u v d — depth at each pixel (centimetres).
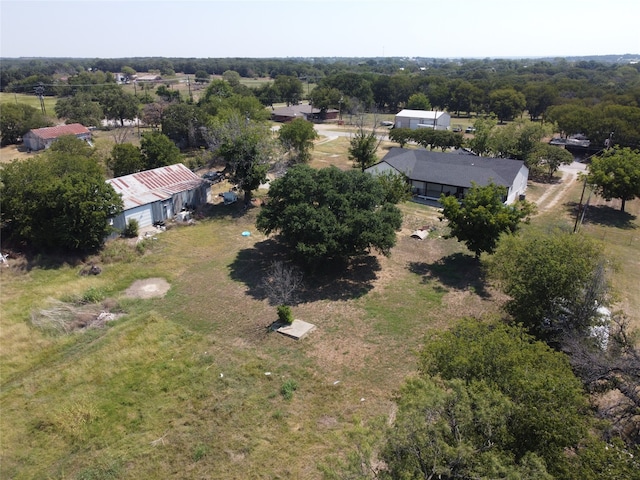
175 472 1706
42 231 3406
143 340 2520
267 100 12719
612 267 2566
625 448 1481
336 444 1812
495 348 1605
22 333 2555
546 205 5009
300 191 3244
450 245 3906
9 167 3606
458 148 7081
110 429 1908
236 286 3142
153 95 13350
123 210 3697
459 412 1290
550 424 1352
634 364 1786
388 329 2655
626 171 4509
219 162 6209
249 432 1886
